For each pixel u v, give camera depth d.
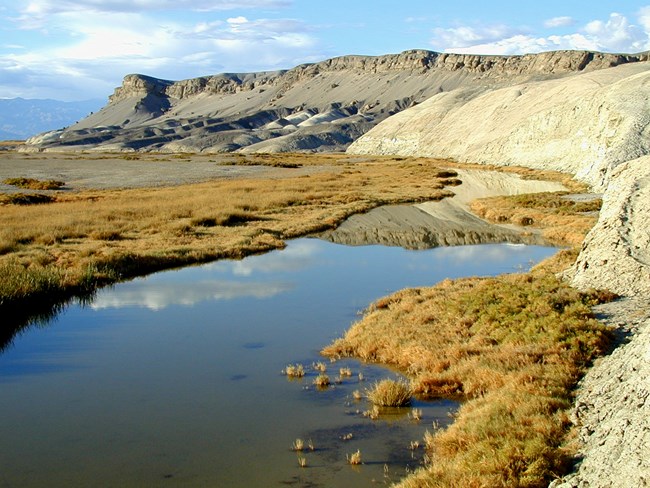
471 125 128.38
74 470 9.38
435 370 13.06
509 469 8.38
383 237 34.94
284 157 139.38
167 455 9.84
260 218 40.50
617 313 14.54
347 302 20.31
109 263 24.94
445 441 9.69
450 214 44.31
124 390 12.67
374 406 11.56
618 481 7.13
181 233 33.38
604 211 19.69
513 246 31.75
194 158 127.94
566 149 84.12
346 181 67.12
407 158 128.25
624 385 9.22
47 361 14.56
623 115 58.47
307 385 12.95
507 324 14.84
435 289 19.77
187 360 14.58
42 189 59.31
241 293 21.61
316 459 9.67
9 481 9.06
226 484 8.96
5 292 18.72
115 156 141.12
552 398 10.36
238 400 12.13
